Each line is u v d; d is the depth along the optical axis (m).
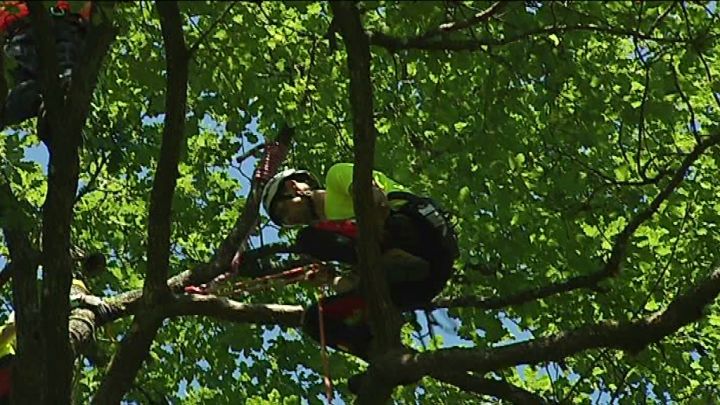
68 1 7.88
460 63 10.47
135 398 14.84
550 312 12.61
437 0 8.95
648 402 13.74
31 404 10.76
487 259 12.37
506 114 10.75
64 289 9.71
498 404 14.04
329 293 13.77
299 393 14.85
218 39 11.73
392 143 11.90
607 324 9.40
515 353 9.33
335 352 14.84
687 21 9.44
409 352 9.53
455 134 11.30
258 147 12.34
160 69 12.08
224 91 12.31
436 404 14.37
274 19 13.11
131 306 12.34
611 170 11.93
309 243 9.62
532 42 9.95
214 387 15.11
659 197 10.17
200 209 15.52
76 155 9.41
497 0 9.61
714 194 13.70
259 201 12.17
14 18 10.52
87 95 9.37
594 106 10.78
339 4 8.13
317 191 10.11
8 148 11.65
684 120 11.55
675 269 13.18
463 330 12.73
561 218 11.70
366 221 8.95
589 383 13.12
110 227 15.78
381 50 11.23
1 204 9.98
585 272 11.93
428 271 9.52
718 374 14.04
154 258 10.23
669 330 9.28
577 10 9.53
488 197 11.58
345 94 13.41
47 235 9.53
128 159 13.84
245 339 14.61
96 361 12.81
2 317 15.12
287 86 13.06
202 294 11.30
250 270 12.73
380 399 9.73
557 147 11.34
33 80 10.48
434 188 11.45
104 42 9.44
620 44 13.35
